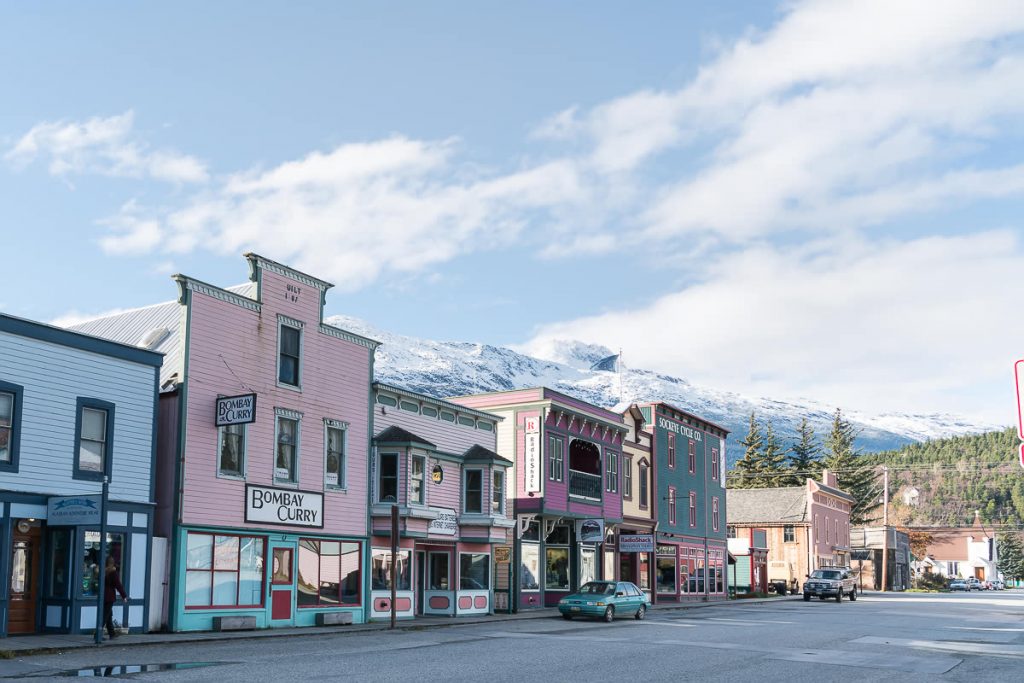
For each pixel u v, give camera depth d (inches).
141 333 1184.8
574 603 1371.8
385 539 1280.8
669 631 1165.1
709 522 2374.5
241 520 1060.5
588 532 1700.3
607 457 1850.4
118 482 937.5
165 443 1014.4
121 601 923.4
